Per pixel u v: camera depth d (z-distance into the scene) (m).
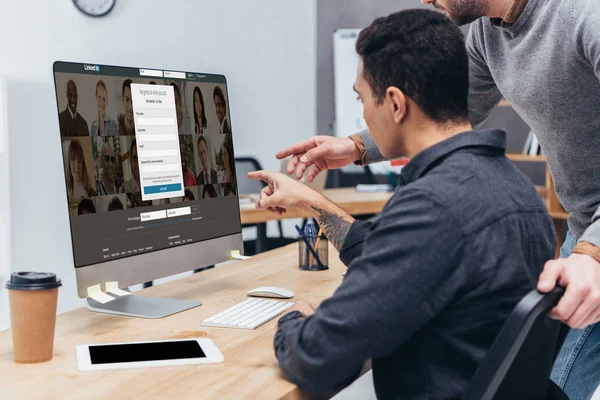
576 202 1.67
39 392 1.00
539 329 0.91
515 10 1.53
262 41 5.54
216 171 1.71
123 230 1.44
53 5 4.03
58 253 4.09
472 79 1.85
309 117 6.10
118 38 4.41
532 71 1.57
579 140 1.57
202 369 1.11
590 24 1.37
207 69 5.06
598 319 0.94
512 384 0.92
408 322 0.94
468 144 1.02
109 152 1.42
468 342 0.97
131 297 1.58
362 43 1.09
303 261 1.92
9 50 3.83
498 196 0.98
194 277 1.83
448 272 0.93
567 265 0.92
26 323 1.11
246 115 5.44
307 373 1.00
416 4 5.59
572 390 1.67
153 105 1.54
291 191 1.46
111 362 1.12
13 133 3.85
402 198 0.97
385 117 1.08
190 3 4.88
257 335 1.31
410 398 1.02
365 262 0.96
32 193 3.95
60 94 1.33
